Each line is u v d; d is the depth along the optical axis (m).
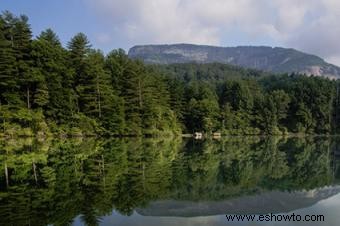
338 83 140.75
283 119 117.38
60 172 23.47
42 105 57.44
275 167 29.48
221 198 16.81
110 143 51.91
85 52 67.31
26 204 14.97
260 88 134.75
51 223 12.40
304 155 41.81
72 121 60.19
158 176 22.73
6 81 52.09
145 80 75.88
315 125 114.75
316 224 12.68
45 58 58.66
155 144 54.12
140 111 73.62
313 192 18.56
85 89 65.62
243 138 85.94
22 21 57.56
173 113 86.81
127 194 17.14
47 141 50.41
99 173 23.25
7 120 50.22
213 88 123.50
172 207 14.86
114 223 12.49
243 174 25.00
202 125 93.81
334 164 32.81
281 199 16.78
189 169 26.58
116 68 76.81
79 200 15.73
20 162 28.22
